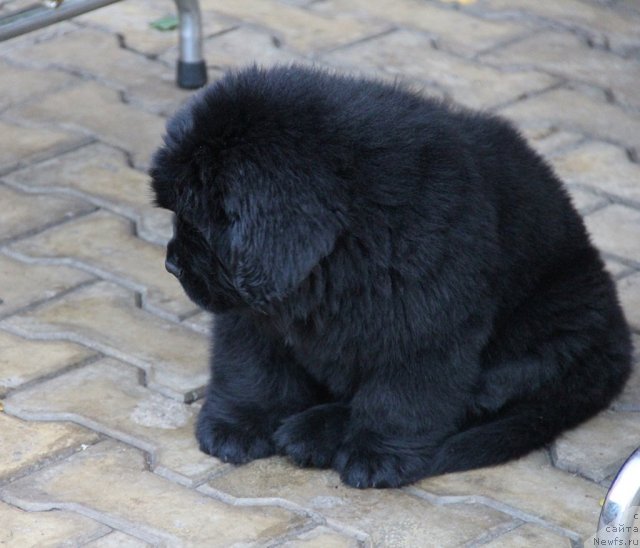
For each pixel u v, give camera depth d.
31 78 9.96
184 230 5.70
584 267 6.59
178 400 6.77
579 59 10.43
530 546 5.80
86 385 6.85
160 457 6.34
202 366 7.04
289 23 10.88
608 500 5.00
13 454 6.32
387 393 6.16
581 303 6.49
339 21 10.92
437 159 5.76
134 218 8.38
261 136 5.39
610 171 8.98
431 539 5.83
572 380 6.57
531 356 6.46
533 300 6.41
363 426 6.31
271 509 6.02
